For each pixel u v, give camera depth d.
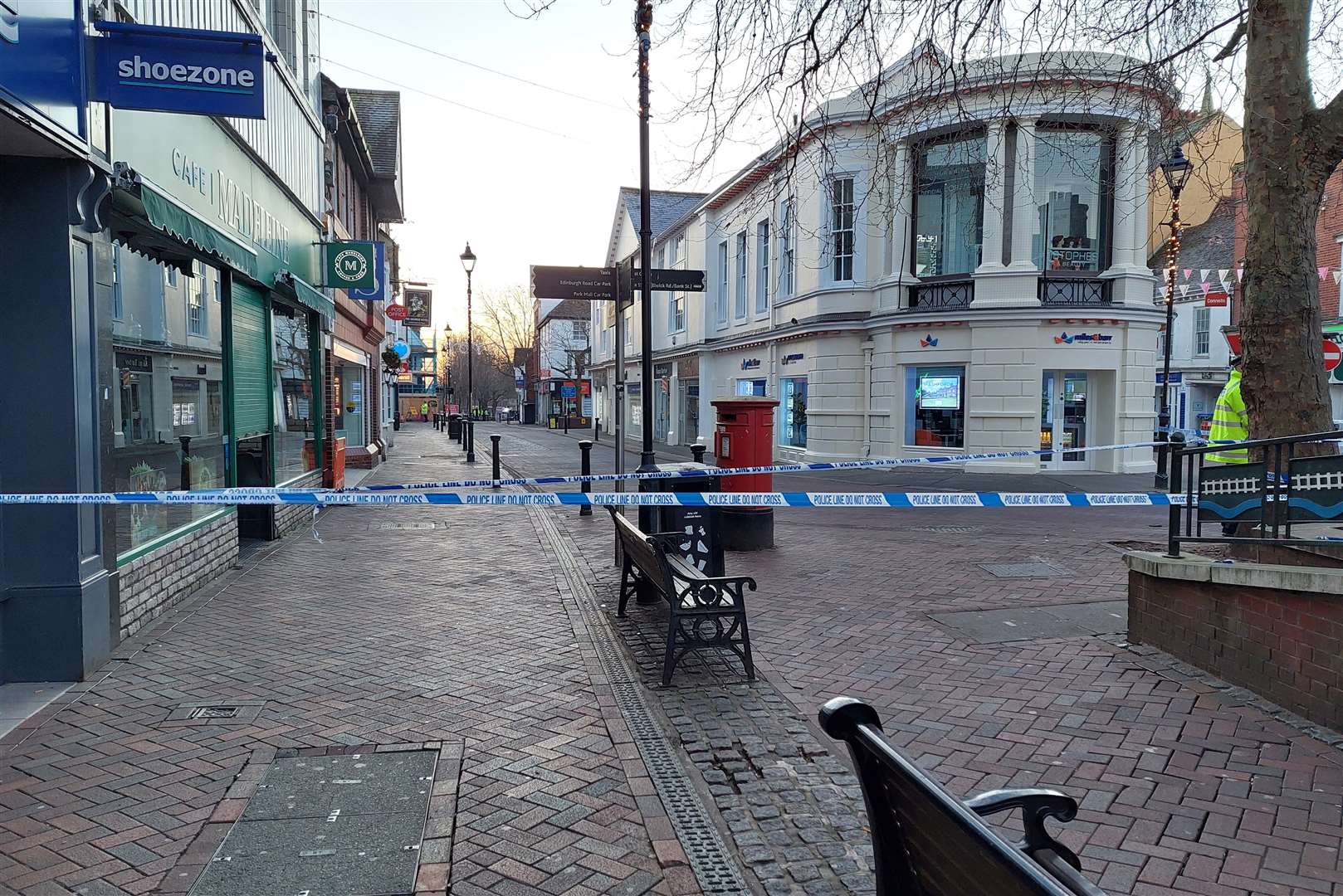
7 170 4.82
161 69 5.03
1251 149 6.21
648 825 3.38
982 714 4.56
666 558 5.16
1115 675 5.15
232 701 4.70
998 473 18.81
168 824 3.34
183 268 7.29
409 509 13.57
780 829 3.39
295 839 3.23
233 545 8.64
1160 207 23.42
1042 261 19.33
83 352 5.06
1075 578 8.00
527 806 3.53
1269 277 6.11
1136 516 12.78
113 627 5.48
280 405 10.88
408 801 3.54
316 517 12.38
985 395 18.92
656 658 5.55
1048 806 1.85
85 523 5.10
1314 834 3.29
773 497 5.33
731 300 28.28
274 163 9.96
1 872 3.00
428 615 6.65
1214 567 5.01
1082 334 18.64
